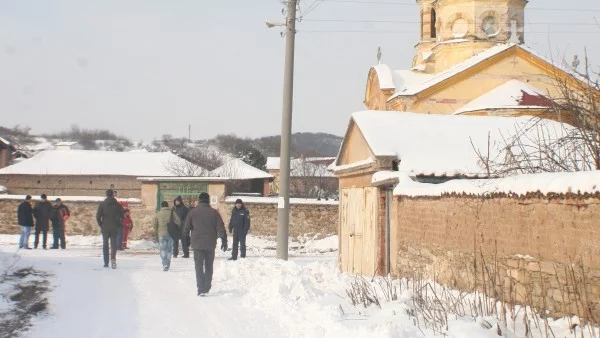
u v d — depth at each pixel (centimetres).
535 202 866
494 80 2905
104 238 1766
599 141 1005
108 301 1222
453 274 1123
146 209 3322
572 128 1316
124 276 1590
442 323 830
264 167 7550
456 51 3153
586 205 755
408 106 2881
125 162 5622
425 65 3319
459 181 1133
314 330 928
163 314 1107
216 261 2214
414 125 1756
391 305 995
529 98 2708
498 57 2892
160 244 1789
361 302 1069
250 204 3353
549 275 831
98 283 1446
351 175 1881
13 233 3347
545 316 761
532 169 1177
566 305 789
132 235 3303
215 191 3331
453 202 1134
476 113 2688
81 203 3362
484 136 1711
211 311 1140
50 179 5497
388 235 1573
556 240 816
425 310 924
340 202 2033
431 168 1533
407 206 1384
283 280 1280
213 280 1530
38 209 2753
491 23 3134
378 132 1680
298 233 3378
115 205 1777
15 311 1105
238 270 1577
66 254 2362
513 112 2619
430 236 1242
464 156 1587
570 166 1134
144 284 1460
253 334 957
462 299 951
